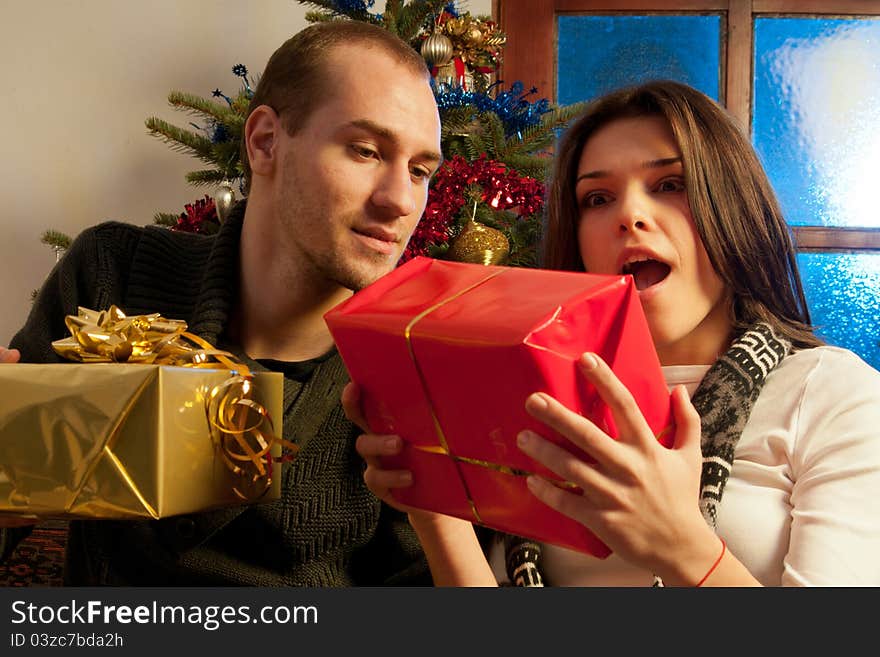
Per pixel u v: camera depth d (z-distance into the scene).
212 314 0.84
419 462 0.57
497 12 2.15
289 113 0.80
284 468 0.81
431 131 0.80
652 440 0.49
